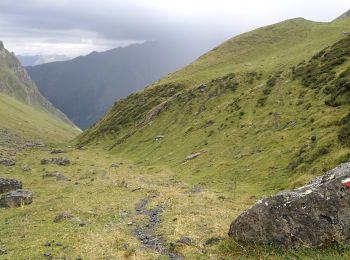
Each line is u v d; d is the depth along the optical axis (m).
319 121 59.16
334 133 49.44
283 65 120.94
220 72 157.62
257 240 21.25
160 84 169.50
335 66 84.00
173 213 34.59
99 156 114.12
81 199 46.16
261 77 117.06
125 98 176.88
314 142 50.94
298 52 144.50
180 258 21.61
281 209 21.08
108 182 63.09
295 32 193.62
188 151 83.88
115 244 24.56
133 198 45.50
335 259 18.03
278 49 175.00
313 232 20.09
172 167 75.06
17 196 46.22
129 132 135.12
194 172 65.25
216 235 25.02
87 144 148.38
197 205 38.53
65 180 68.00
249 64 155.12
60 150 126.62
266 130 70.94
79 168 86.06
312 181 23.95
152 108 143.12
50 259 21.91
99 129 158.62
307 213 20.52
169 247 23.69
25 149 130.00
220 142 77.62
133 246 24.05
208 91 124.38
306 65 96.56
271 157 56.25
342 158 40.16
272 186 45.00
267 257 19.72
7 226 33.00
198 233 26.44
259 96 91.62
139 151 108.00
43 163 92.69
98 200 44.44
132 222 31.64
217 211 34.62
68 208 39.03
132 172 76.56
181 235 26.30
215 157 70.19
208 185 53.19
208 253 21.81
